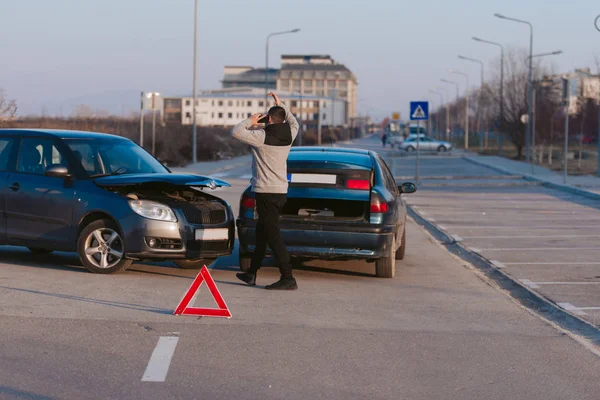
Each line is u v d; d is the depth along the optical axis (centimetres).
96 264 1190
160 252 1160
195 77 5391
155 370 690
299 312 959
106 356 728
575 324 966
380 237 1180
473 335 873
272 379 677
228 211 1265
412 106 3866
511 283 1270
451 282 1253
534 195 3262
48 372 673
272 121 1061
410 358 763
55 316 877
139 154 1345
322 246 1181
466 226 2141
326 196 1191
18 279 1103
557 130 7569
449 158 7738
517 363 759
